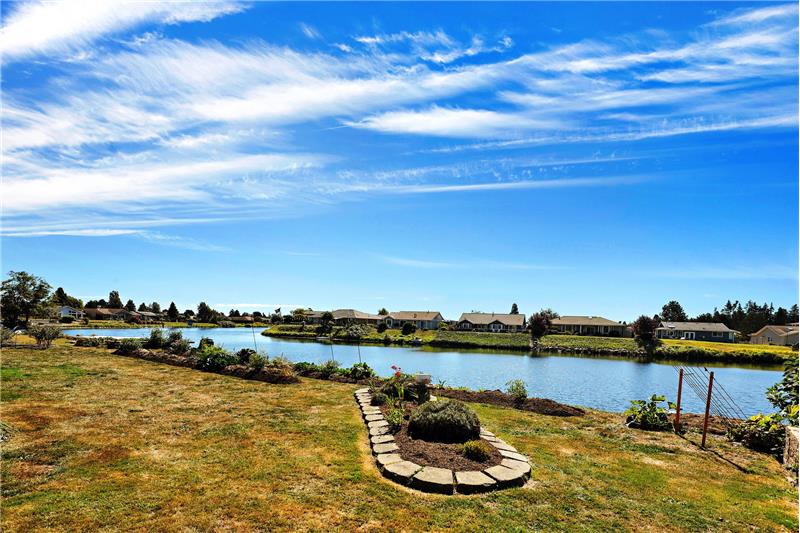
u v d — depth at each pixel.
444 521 5.57
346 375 16.91
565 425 10.93
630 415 11.49
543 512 5.96
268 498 5.99
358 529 5.29
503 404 13.20
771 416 9.79
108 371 16.36
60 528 5.07
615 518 5.91
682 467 8.15
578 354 52.34
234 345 52.06
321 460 7.50
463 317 91.94
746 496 6.88
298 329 77.69
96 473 6.65
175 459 7.35
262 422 9.82
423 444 8.09
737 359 47.06
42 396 11.59
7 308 54.25
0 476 6.44
